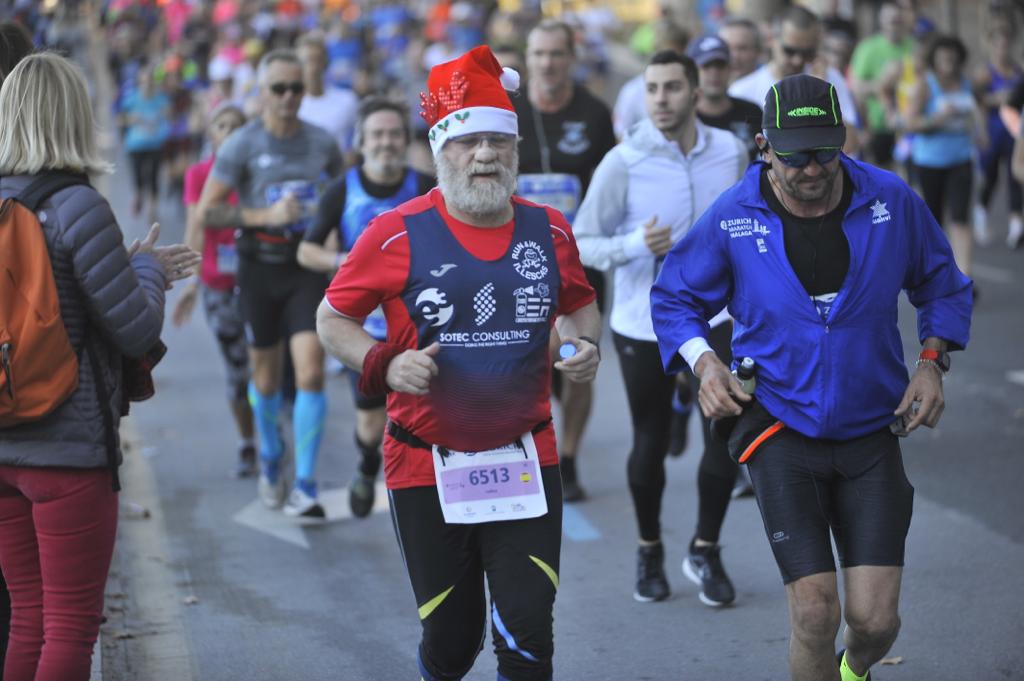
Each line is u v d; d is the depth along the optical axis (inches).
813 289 349.7
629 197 507.8
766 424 356.8
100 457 340.2
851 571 342.6
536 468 345.7
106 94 2235.5
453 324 340.2
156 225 378.3
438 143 340.8
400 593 521.7
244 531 610.2
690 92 502.3
